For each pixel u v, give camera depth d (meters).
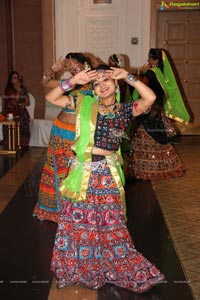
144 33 8.48
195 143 7.92
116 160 2.66
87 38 8.59
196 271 2.97
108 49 8.61
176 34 8.73
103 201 2.61
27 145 7.59
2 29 8.56
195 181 5.28
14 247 3.36
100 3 8.46
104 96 2.55
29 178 5.46
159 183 5.21
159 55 5.43
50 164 3.85
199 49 8.77
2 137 7.80
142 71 5.55
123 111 2.60
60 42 8.60
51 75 3.73
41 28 8.86
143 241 3.49
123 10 8.45
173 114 5.53
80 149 2.58
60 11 8.50
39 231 3.69
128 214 4.13
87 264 2.65
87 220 2.61
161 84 5.25
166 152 5.42
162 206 4.36
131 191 4.89
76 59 3.61
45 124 7.52
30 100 8.16
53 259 2.73
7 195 4.73
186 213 4.16
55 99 2.61
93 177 2.59
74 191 2.59
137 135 5.36
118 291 2.67
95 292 2.67
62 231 2.70
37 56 8.97
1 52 8.65
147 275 2.63
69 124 3.68
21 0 8.79
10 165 6.20
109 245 2.64
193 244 3.43
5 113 7.53
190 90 8.91
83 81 2.53
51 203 3.89
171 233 3.65
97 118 2.58
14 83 7.70
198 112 8.95
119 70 2.53
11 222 3.90
